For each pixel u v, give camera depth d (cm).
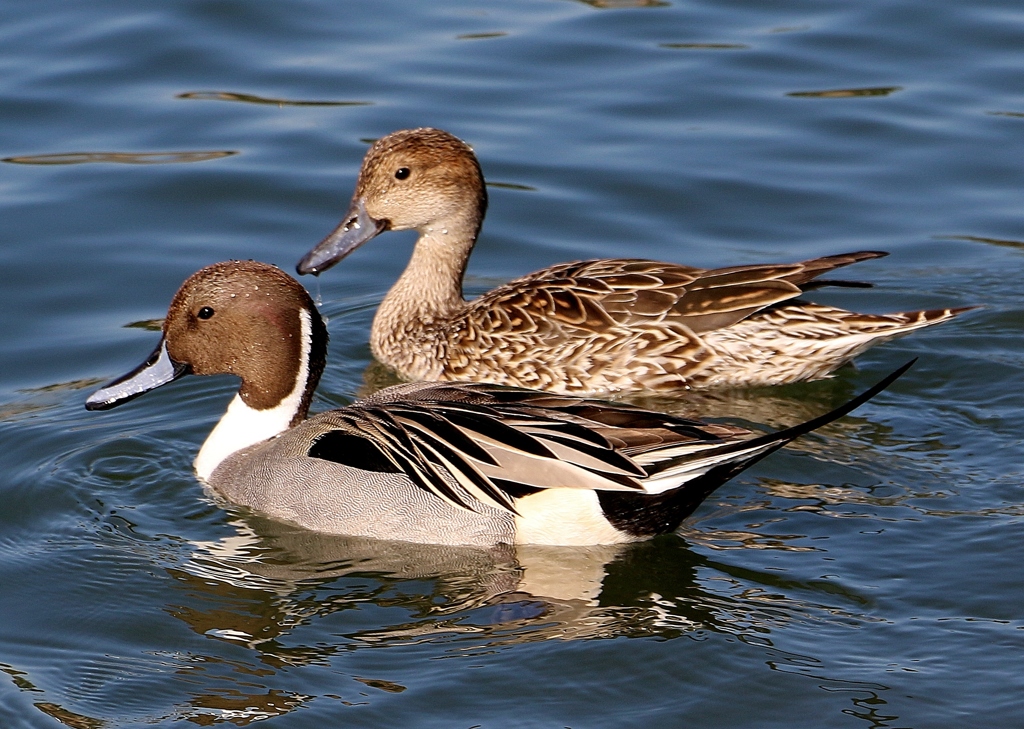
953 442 1297
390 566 1130
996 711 925
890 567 1089
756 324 1421
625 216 1762
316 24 2139
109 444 1317
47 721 938
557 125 1909
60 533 1175
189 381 1458
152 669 993
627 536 1128
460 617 1051
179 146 1845
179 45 2048
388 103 1936
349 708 940
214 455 1263
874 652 988
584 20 2158
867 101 1964
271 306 1253
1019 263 1667
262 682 973
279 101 1938
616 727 920
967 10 2170
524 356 1453
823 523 1155
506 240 1733
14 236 1673
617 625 1029
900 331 1398
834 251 1695
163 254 1664
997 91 1984
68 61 2006
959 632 1007
